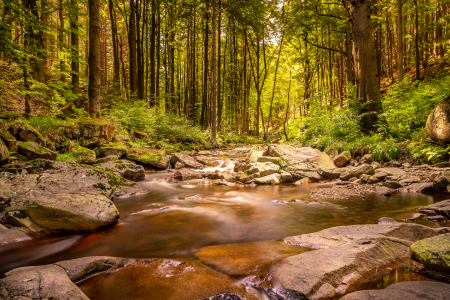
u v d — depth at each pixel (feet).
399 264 7.93
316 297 6.08
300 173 28.81
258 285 7.00
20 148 19.75
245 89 97.09
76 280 7.49
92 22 33.01
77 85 42.24
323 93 43.37
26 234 11.72
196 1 71.36
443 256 6.77
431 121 24.70
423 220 12.92
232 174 30.91
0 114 22.88
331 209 16.33
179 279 7.60
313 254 8.13
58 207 12.32
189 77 101.30
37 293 6.05
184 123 61.16
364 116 33.63
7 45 23.54
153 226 13.47
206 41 78.18
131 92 56.95
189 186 26.27
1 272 8.68
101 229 12.98
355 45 34.17
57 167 18.76
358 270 7.23
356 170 25.96
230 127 102.73
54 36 34.65
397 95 37.19
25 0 31.22
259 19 81.92
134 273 8.04
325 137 37.04
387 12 72.28
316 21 62.59
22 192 14.34
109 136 33.71
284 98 127.75
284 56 103.76
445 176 18.66
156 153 38.11
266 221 14.07
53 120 28.43
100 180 19.35
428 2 63.16
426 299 5.41
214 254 9.49
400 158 27.53
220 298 6.53
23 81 29.68
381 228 10.31
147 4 71.05
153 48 68.28
